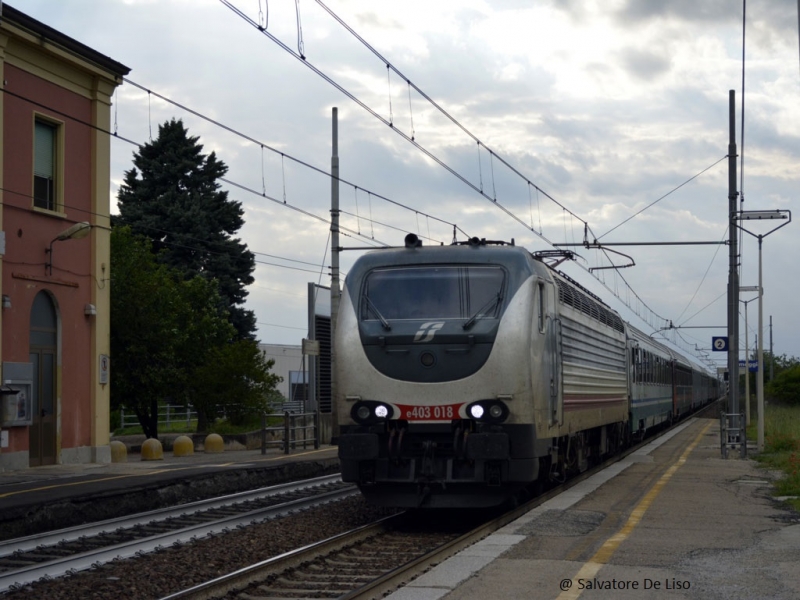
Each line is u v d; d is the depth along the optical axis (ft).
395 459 41.39
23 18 67.77
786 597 26.18
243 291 177.27
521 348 41.45
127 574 33.09
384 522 42.45
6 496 48.21
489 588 27.12
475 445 40.19
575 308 56.44
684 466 70.28
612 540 35.24
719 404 256.32
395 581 29.01
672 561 31.19
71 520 46.39
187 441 92.73
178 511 47.60
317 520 45.57
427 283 43.11
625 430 85.25
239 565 35.06
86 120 76.64
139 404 103.50
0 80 66.85
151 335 100.17
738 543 34.86
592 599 25.84
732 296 84.17
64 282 72.79
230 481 61.93
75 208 74.84
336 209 95.50
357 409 41.78
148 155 179.52
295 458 80.48
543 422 43.96
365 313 42.88
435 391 41.14
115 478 58.90
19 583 31.07
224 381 111.24
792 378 191.62
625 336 84.28
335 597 28.68
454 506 41.57
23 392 67.56
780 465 67.92
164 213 172.86
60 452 72.02
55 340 72.59
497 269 43.14
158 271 106.01
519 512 43.98
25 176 69.51
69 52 73.31
